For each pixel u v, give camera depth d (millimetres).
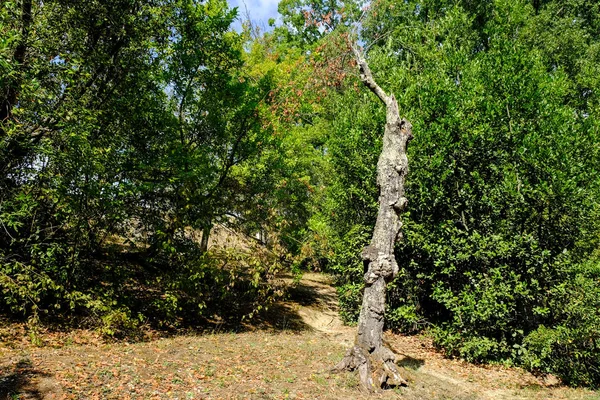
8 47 7051
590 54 17766
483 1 19578
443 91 12555
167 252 10602
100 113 8617
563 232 10500
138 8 9547
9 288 7410
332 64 17406
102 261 10602
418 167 12086
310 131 17984
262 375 7121
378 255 7562
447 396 7395
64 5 8359
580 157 10773
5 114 7762
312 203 16656
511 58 11938
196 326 11148
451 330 10883
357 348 7414
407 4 20734
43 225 8445
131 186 9164
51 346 7574
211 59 11984
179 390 6070
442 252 11062
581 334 9273
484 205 11516
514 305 10156
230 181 12367
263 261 11656
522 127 11289
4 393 5234
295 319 13852
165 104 12039
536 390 8719
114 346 8148
